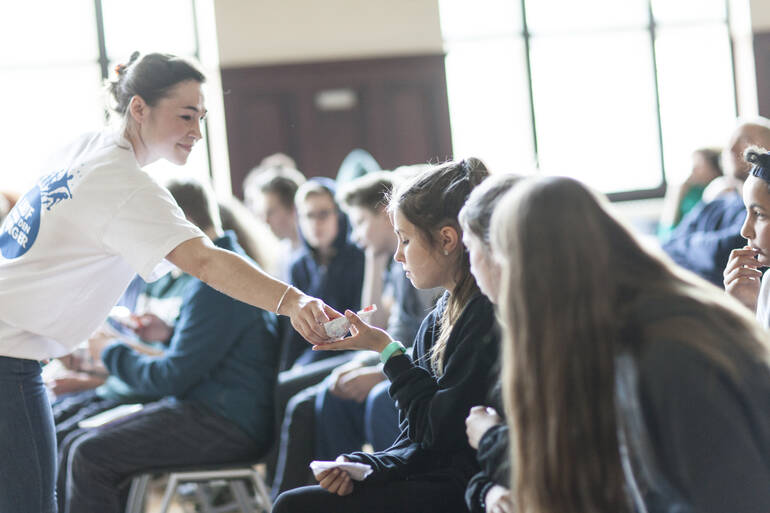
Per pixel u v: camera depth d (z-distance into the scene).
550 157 8.05
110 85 2.20
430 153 7.88
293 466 2.91
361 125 7.77
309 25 7.66
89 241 2.03
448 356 1.77
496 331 1.70
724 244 3.38
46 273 2.04
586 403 1.19
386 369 1.82
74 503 2.68
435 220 1.80
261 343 2.81
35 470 2.08
